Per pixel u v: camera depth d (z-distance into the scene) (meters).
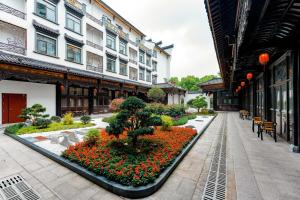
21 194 3.14
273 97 8.39
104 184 3.27
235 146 6.04
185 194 3.05
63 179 3.64
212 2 3.58
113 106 14.12
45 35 13.03
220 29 4.68
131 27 26.58
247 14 2.88
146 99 27.48
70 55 15.36
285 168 4.00
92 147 4.92
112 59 20.78
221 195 3.02
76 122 11.19
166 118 7.92
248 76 9.40
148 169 3.46
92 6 19.67
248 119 14.85
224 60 7.70
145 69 28.86
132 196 2.91
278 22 3.66
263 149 5.58
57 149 5.34
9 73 9.59
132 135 4.55
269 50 5.96
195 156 5.06
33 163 4.48
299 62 5.14
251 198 2.82
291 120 6.25
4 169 4.11
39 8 12.95
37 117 9.84
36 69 10.92
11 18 10.98
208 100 29.67
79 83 14.18
